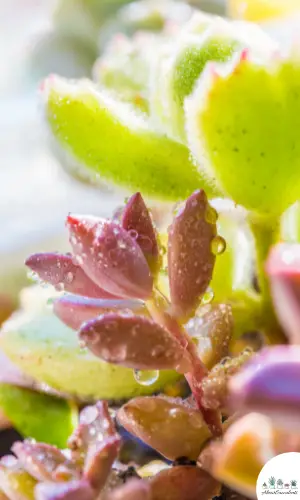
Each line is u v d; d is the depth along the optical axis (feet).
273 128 0.59
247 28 0.66
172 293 0.57
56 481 0.54
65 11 1.68
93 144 0.65
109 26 1.59
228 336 0.61
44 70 1.74
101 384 0.67
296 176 0.61
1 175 1.72
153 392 0.67
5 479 0.56
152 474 0.59
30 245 1.19
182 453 0.57
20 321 0.71
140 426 0.57
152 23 1.46
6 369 0.72
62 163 0.83
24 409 0.71
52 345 0.68
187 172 0.65
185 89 0.64
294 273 0.50
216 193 0.65
